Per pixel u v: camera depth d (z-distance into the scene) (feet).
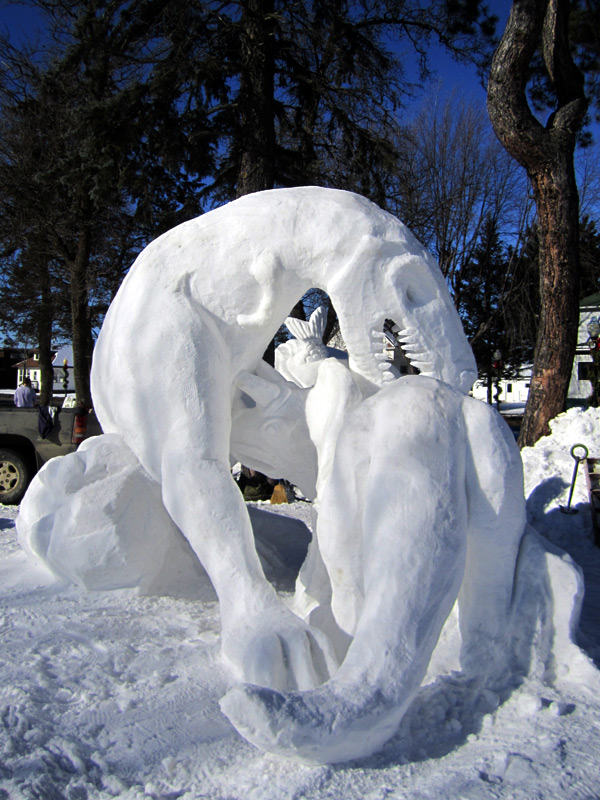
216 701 8.45
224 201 57.06
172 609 11.86
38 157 68.39
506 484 8.55
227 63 47.67
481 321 79.71
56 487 12.38
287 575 14.32
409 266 10.89
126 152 49.60
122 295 11.69
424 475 8.23
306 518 23.32
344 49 52.39
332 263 10.88
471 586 8.86
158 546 12.34
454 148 70.03
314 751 6.54
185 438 10.35
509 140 29.78
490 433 8.67
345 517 8.87
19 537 13.23
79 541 11.87
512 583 8.81
